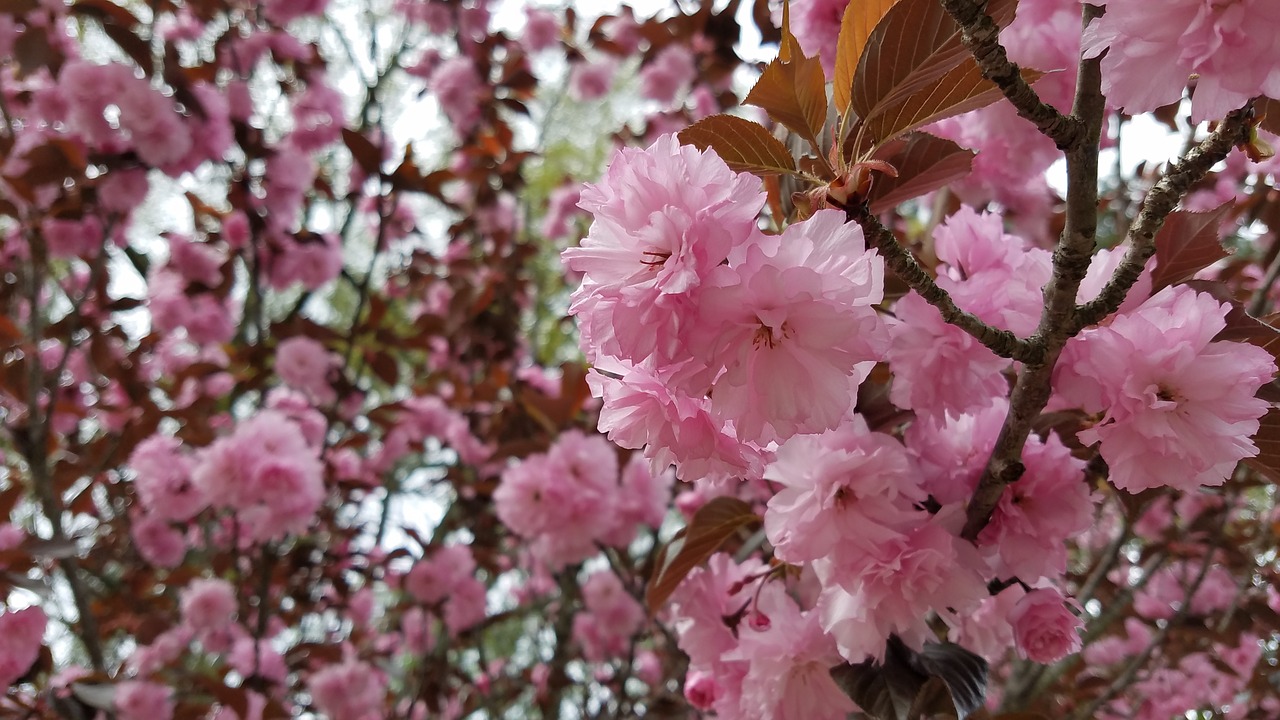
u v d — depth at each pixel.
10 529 0.78
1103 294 0.23
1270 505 0.87
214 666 0.91
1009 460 0.27
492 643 1.32
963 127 0.39
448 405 1.01
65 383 0.91
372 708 0.84
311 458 0.75
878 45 0.22
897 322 0.28
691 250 0.19
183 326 0.93
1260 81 0.19
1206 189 0.73
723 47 0.93
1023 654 0.31
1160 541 0.71
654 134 1.04
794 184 0.29
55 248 0.81
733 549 0.43
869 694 0.30
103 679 0.59
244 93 0.88
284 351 0.83
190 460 0.80
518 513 0.68
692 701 0.38
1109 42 0.20
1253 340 0.26
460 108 1.09
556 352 1.59
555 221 1.32
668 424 0.22
